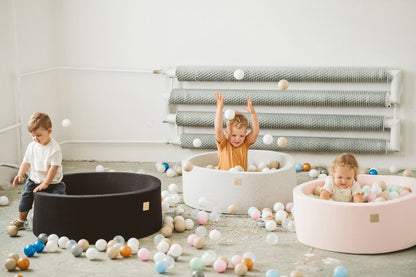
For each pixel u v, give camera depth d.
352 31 5.84
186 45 6.09
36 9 5.83
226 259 3.33
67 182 4.30
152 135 6.29
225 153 4.76
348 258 3.47
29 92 5.71
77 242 3.70
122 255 3.48
